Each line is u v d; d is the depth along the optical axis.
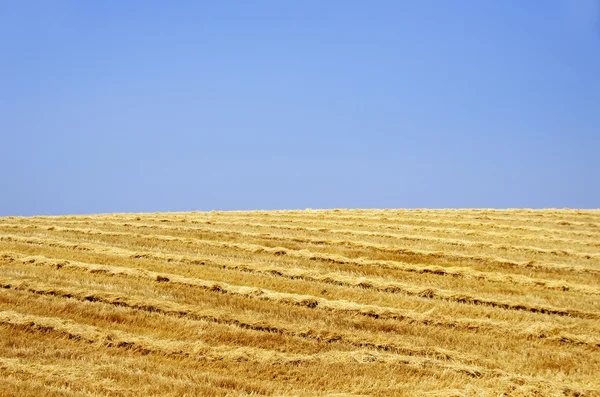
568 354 12.16
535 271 18.72
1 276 16.66
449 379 10.84
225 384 10.37
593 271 18.61
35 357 11.41
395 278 17.70
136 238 23.11
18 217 29.30
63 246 21.45
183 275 17.59
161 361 11.48
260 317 13.88
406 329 13.42
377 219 27.61
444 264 19.52
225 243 21.78
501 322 13.73
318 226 26.03
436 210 30.56
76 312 14.05
